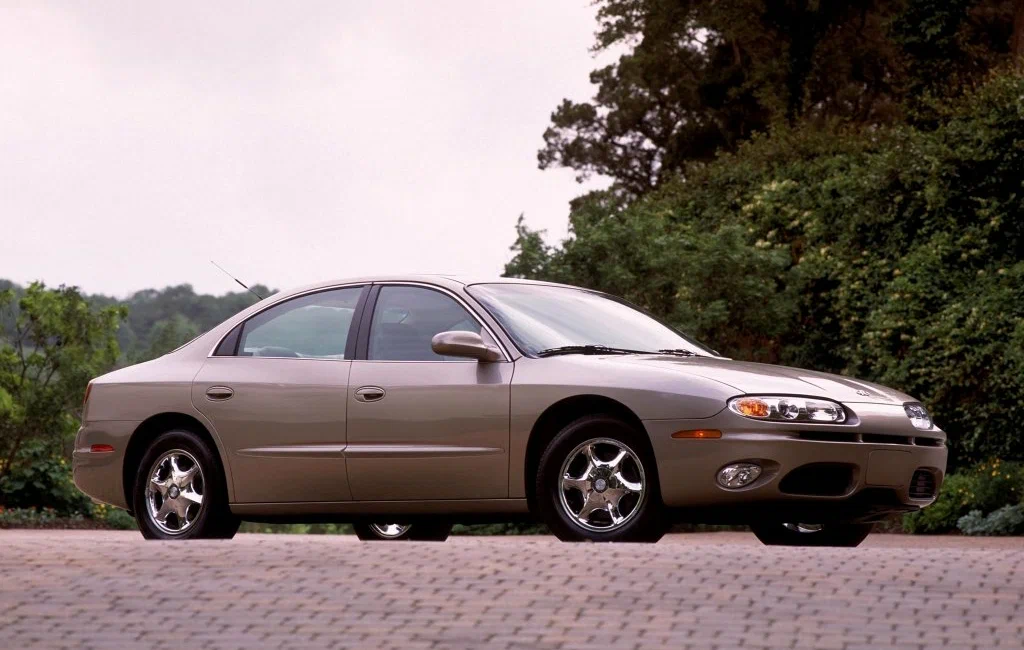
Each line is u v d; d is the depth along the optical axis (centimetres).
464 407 1116
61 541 911
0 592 708
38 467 2425
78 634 621
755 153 3291
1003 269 2516
